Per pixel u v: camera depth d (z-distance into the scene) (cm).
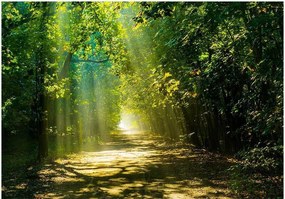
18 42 1486
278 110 941
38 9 1633
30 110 2395
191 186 1340
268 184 1187
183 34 1172
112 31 2339
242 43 1045
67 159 2375
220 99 1852
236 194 1147
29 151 2720
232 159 1977
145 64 2403
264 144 1352
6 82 1994
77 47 2398
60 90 2245
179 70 1670
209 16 866
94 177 1631
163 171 1770
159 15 913
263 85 1183
